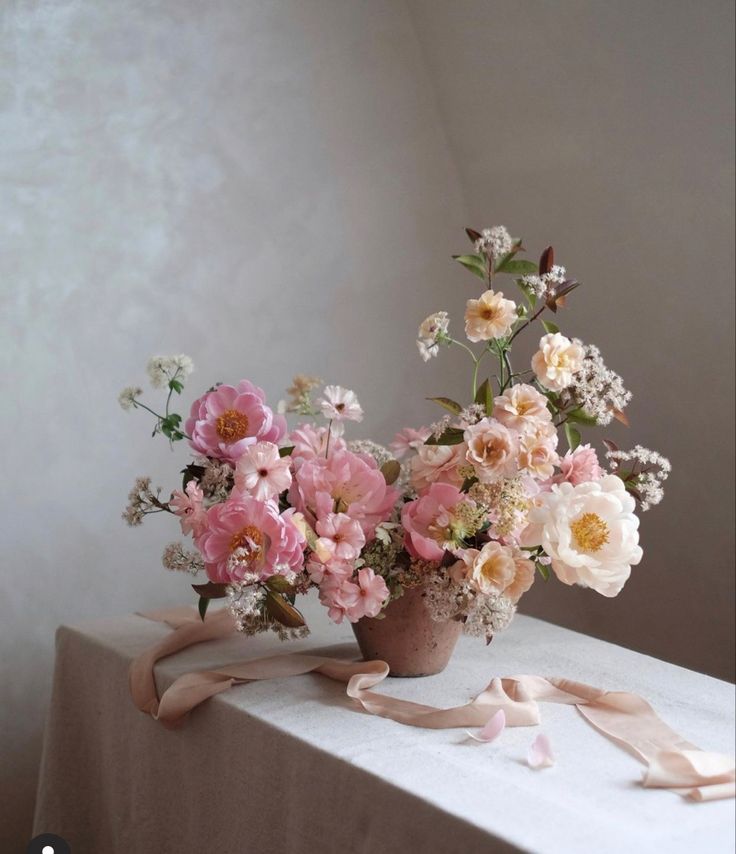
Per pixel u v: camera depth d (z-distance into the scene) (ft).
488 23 8.04
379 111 8.70
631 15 7.04
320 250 8.40
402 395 8.96
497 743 4.32
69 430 7.30
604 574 4.40
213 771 4.80
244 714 4.61
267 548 4.49
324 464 4.93
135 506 5.06
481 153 8.87
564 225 8.48
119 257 7.44
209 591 4.66
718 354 7.70
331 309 8.49
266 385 8.17
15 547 7.14
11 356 7.06
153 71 7.52
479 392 4.75
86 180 7.28
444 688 4.97
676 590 8.71
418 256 9.00
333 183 8.46
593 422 4.78
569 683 4.89
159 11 7.54
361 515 4.80
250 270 8.04
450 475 4.77
